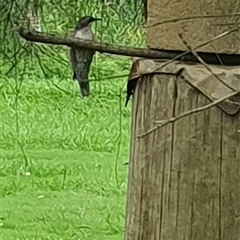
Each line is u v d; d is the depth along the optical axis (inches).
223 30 83.0
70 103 414.0
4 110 408.8
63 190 310.5
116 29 304.5
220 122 81.4
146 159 83.6
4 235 261.6
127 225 86.7
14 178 327.0
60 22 305.0
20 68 325.7
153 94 83.4
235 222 81.8
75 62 95.3
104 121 398.6
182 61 83.9
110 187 310.7
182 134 81.9
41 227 268.2
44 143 379.2
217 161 81.6
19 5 282.2
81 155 361.7
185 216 82.4
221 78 81.4
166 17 83.7
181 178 82.2
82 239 255.3
